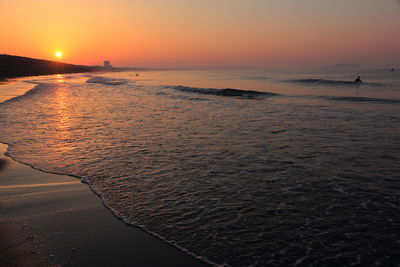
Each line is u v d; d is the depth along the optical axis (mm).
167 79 65438
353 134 10086
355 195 5191
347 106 17438
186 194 5324
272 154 7789
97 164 7035
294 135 10016
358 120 12766
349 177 6070
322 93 26516
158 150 8258
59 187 5652
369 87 33406
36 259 3408
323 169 6582
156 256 3502
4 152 8078
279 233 4012
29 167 6832
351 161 7133
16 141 9305
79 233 3996
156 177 6180
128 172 6484
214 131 10742
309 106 17625
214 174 6340
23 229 4082
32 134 10305
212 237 3924
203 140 9406
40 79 60875
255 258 3480
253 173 6375
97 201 5027
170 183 5844
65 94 26984
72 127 11562
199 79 64125
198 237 3926
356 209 4672
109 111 16078
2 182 5922
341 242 3791
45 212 4613
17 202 4969
